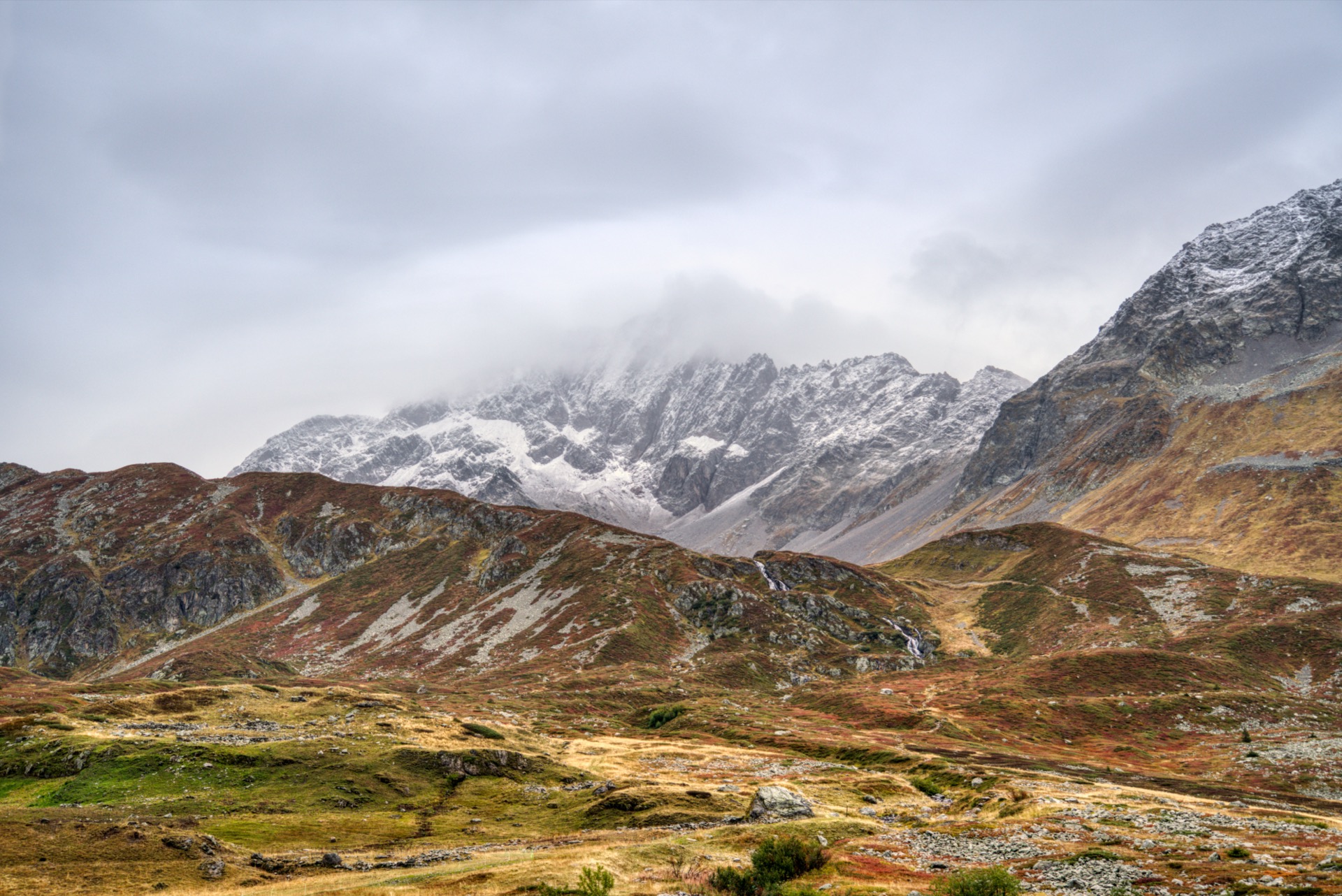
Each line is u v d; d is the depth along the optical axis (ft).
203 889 197.26
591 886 183.52
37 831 220.02
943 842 243.40
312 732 393.09
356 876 214.69
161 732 377.30
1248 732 545.85
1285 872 177.88
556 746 477.77
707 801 313.73
